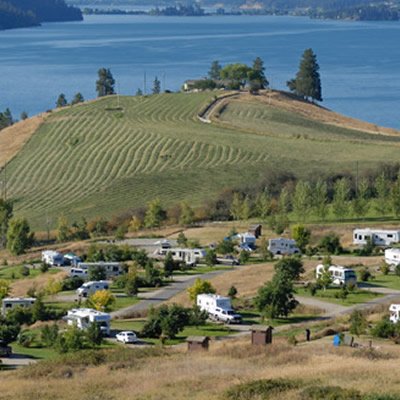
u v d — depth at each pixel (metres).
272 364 124.12
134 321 175.12
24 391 115.19
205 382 113.94
